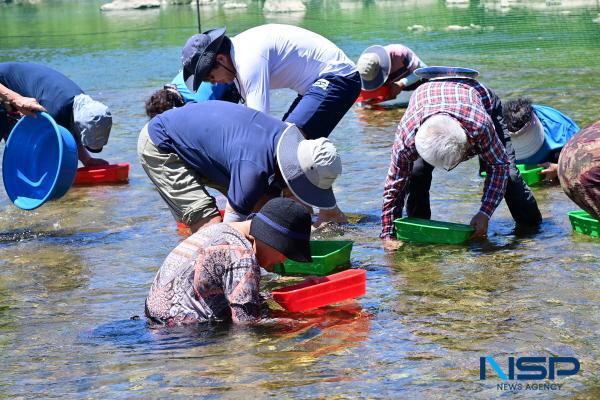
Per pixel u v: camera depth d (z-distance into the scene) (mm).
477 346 8016
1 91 12438
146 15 49969
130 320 9016
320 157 9234
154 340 8414
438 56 28000
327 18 41688
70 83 14492
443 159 10086
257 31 11555
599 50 27672
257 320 8633
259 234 8609
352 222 12398
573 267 10062
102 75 27656
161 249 11555
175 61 30141
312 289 9031
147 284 10195
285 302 8898
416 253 10914
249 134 9648
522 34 32375
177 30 40344
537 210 11766
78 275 10641
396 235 11539
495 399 6980
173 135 10188
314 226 12195
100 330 8766
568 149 11125
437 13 41625
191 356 7988
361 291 9445
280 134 9609
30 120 12766
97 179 15422
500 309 8922
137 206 13844
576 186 10977
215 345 8203
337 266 10500
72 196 14633
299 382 7363
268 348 8102
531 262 10328
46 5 62688
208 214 10312
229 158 9648
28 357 8164
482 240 11328
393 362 7734
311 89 11703
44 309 9508
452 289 9578
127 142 18359
